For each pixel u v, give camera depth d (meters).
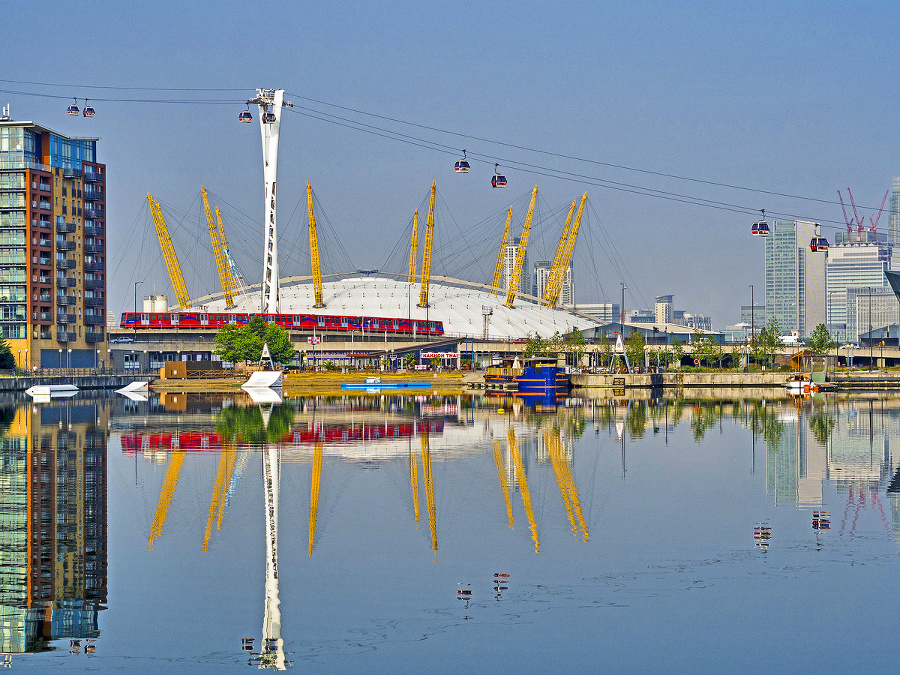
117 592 33.97
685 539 41.62
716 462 67.12
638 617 31.20
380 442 80.88
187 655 28.14
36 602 32.84
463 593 33.66
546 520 46.03
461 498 52.03
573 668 27.17
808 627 30.27
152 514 47.72
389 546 40.59
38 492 54.56
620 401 148.38
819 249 134.25
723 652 28.34
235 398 163.50
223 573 36.31
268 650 28.50
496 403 144.00
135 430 93.69
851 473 61.56
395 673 26.88
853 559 38.03
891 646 28.75
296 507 49.47
